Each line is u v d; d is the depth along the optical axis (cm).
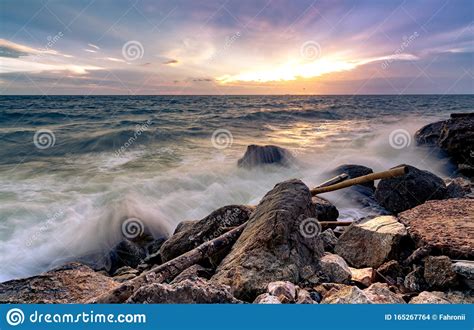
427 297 364
